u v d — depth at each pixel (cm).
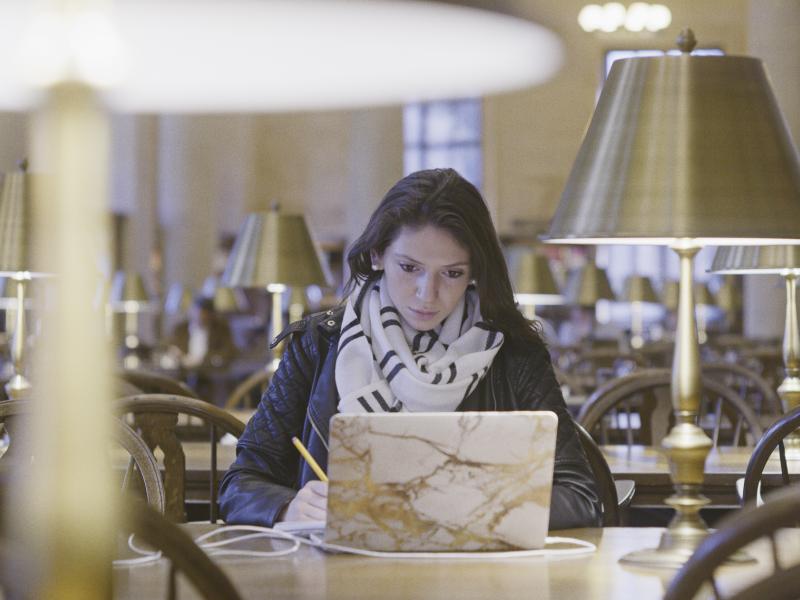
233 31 61
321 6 57
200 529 221
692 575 125
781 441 254
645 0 2233
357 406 230
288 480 244
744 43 2269
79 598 76
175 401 289
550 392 240
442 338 239
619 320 2200
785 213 165
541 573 174
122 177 2114
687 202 164
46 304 77
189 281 2272
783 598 118
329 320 245
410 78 64
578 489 226
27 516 77
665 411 420
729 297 1516
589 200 171
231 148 2464
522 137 2380
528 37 59
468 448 185
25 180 354
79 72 63
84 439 76
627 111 172
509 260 905
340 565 181
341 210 2566
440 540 188
